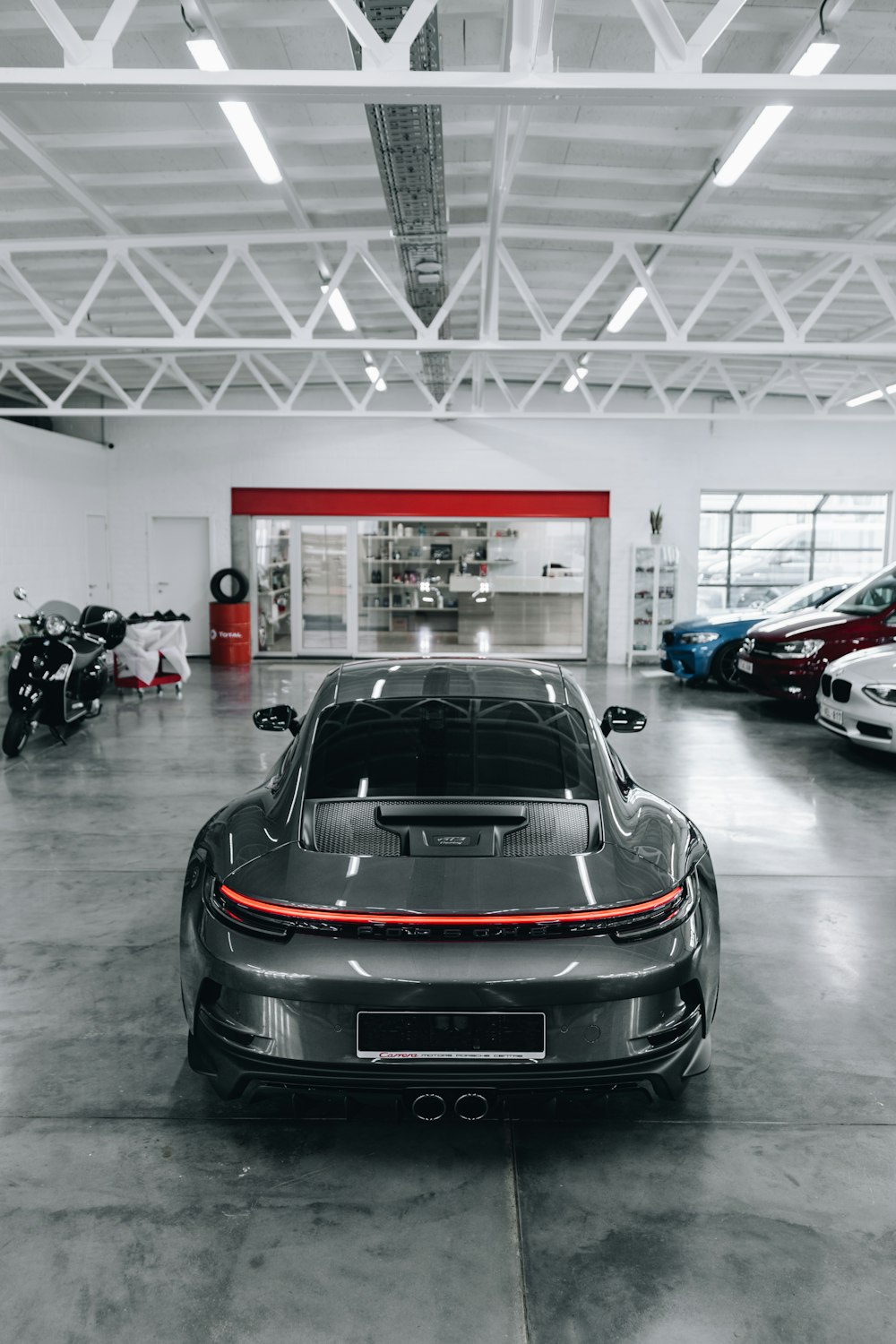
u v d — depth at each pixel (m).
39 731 8.12
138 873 4.26
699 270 8.20
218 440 13.67
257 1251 1.85
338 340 6.93
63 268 7.80
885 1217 1.96
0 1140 2.21
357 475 13.68
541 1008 1.94
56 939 3.48
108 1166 2.12
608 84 2.93
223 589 13.93
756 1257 1.84
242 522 13.80
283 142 5.57
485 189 6.46
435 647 14.22
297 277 8.29
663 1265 1.81
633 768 6.63
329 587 14.09
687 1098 2.41
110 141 5.40
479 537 14.05
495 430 13.61
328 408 13.70
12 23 4.31
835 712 6.72
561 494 13.73
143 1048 2.66
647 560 13.55
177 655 10.27
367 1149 2.20
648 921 2.04
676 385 13.50
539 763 2.51
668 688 11.09
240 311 9.30
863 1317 1.68
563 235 6.88
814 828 5.05
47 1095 2.41
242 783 6.11
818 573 14.38
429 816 2.26
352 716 2.74
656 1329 1.66
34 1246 1.86
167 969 3.21
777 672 8.52
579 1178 2.08
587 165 6.02
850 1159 2.16
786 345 7.06
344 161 5.88
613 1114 2.34
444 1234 1.90
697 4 4.24
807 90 2.93
